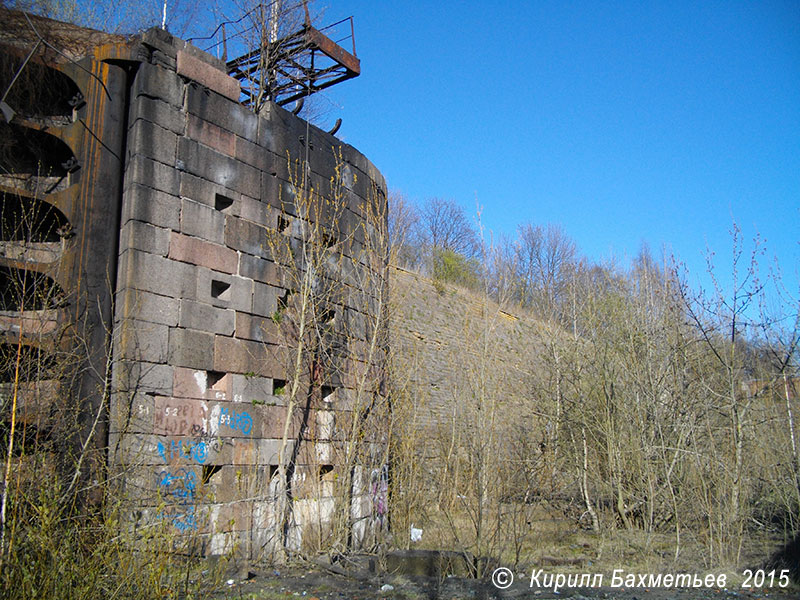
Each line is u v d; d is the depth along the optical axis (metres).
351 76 15.08
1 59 9.73
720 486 12.55
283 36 15.09
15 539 6.75
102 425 9.19
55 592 6.47
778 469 13.70
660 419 14.40
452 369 21.00
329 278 12.80
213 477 10.32
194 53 10.89
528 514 13.22
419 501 14.02
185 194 10.42
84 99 9.95
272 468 11.13
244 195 11.36
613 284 17.47
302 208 12.42
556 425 16.95
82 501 8.50
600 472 16.34
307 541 11.28
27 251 10.13
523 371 20.69
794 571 11.11
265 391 11.16
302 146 12.70
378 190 15.15
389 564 10.60
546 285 20.12
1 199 10.14
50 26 10.20
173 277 10.09
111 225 9.83
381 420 13.22
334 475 12.12
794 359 14.01
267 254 11.57
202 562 9.19
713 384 14.50
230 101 11.34
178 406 9.88
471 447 12.72
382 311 13.95
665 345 15.21
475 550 11.10
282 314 11.76
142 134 10.02
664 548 12.80
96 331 9.44
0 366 9.06
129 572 7.06
